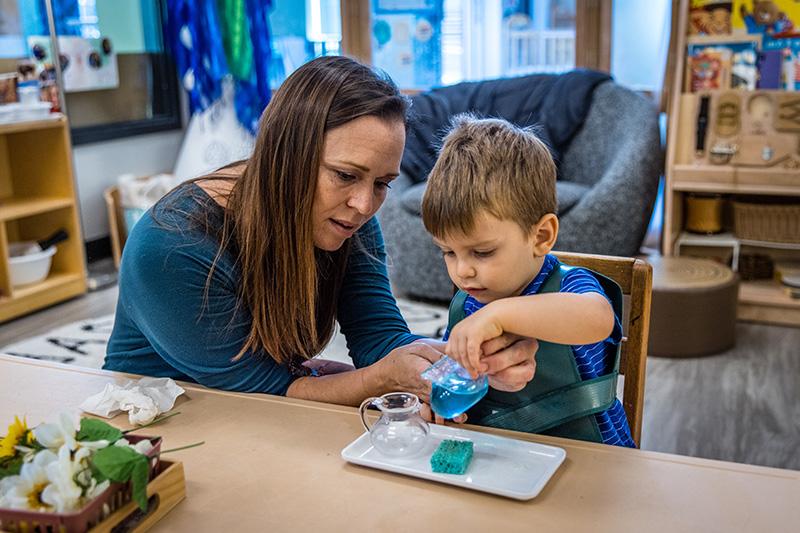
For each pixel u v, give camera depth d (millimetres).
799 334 3365
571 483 936
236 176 1336
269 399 1199
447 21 4449
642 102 3611
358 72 1205
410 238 3617
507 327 1010
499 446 1025
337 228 1236
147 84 5188
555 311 1019
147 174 5207
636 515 867
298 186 1173
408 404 1030
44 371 1317
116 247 4574
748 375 2957
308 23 4883
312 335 1293
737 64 3518
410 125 1298
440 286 3600
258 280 1230
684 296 3061
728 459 2357
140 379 1260
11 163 4066
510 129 1131
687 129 3574
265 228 1205
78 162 4676
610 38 4113
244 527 869
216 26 4527
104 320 3707
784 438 2479
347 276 1499
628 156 3432
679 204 3715
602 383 1159
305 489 940
